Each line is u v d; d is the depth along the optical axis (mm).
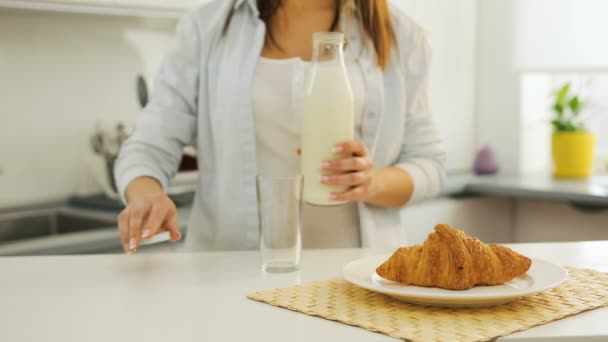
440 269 878
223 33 1493
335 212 1451
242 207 1478
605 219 2959
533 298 900
